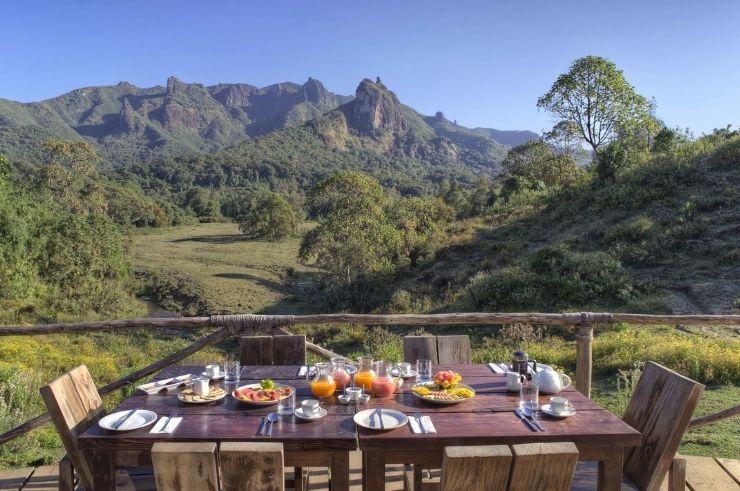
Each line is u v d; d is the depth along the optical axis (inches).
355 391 121.3
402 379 139.2
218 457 86.4
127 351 738.8
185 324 176.6
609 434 102.4
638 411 124.6
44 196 1923.0
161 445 82.0
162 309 1290.6
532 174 1643.7
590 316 178.9
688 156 1008.2
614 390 314.3
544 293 669.3
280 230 2527.1
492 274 749.9
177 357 174.6
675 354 356.2
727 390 299.6
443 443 100.6
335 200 1638.8
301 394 127.6
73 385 119.7
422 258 1128.2
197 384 122.3
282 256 2006.6
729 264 640.4
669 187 915.4
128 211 3063.5
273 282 1524.4
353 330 707.4
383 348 461.7
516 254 931.3
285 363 166.1
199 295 1348.4
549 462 79.8
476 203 1606.8
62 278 1114.1
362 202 1296.8
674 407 112.5
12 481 154.9
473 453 79.0
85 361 527.5
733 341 412.5
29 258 1059.3
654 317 178.7
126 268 1336.1
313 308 1132.5
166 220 3346.5
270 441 99.7
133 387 297.9
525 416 111.0
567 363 400.8
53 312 1016.2
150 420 108.6
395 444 100.2
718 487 149.1
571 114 1315.2
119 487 111.0
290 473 132.7
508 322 179.8
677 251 704.4
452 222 1424.7
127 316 1137.4
